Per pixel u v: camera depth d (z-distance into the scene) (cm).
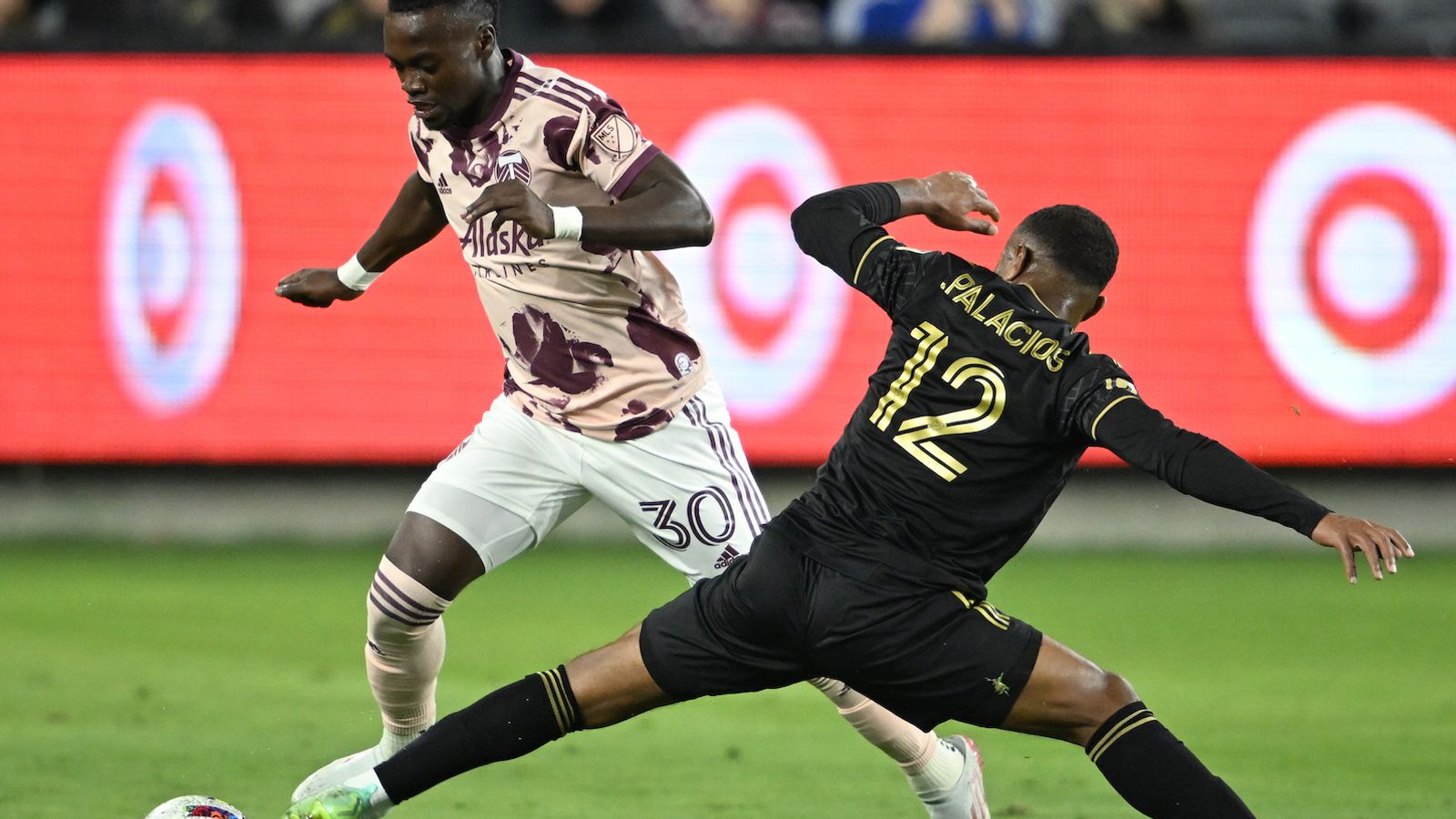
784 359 3359
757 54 3359
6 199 3366
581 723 1422
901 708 1387
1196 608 2973
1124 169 3378
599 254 1585
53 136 3356
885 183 1593
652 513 1661
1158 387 3388
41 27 3794
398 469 3519
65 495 3503
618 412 1636
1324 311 3384
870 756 2025
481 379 3381
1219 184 3384
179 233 3366
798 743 2089
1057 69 3369
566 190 1580
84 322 3378
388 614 1612
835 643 1360
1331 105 3369
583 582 3186
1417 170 3366
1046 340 1366
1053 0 3884
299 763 1930
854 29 3875
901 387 1405
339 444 3381
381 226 1797
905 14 3862
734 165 3362
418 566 1606
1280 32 4169
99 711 2183
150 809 1714
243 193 3359
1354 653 2638
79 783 1819
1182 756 1342
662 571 3309
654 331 1638
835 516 1390
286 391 3378
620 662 1412
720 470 1664
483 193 1469
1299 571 3347
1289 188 3378
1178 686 2409
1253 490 1234
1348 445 3394
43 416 3381
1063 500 3581
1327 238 3378
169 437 3384
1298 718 2225
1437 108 3359
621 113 1564
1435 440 3388
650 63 3353
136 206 3366
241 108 3359
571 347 1625
